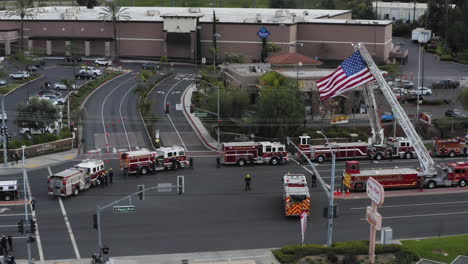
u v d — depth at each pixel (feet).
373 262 285.23
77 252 301.63
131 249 306.14
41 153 478.59
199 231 330.54
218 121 503.20
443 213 359.87
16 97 647.56
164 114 607.37
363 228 335.88
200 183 411.95
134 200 377.91
